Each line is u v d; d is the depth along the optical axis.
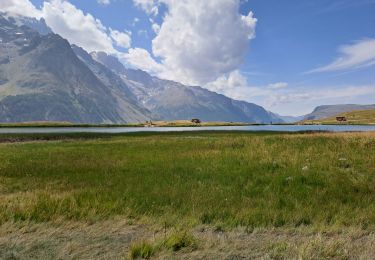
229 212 10.23
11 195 13.05
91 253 7.07
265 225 9.06
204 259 6.75
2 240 7.76
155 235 8.16
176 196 12.46
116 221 9.45
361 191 13.20
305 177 15.21
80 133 74.62
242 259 6.75
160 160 23.06
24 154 28.59
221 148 28.80
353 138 27.28
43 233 8.33
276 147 25.75
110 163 22.38
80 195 12.67
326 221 9.58
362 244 7.47
